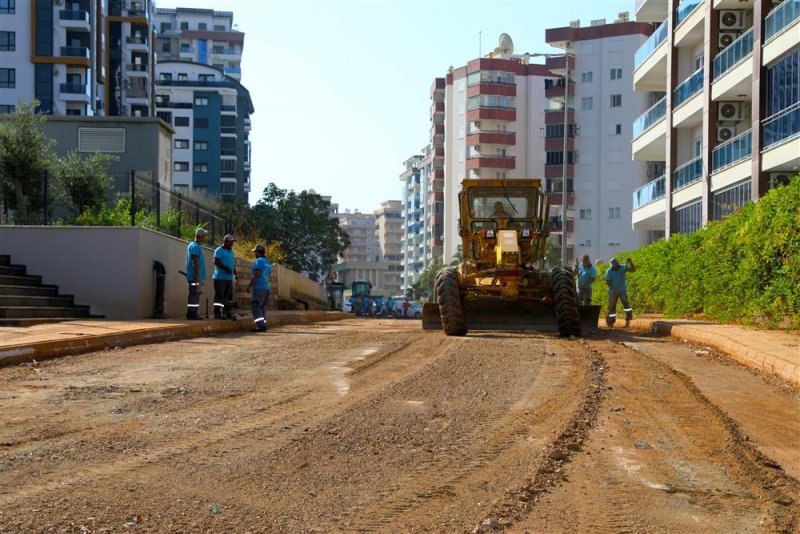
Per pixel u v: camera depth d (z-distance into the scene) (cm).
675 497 541
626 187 8162
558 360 1238
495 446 666
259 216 6738
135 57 8812
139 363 1177
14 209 2652
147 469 574
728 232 1977
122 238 1925
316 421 752
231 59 14150
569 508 511
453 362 1202
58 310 1819
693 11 3462
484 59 8988
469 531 462
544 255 1919
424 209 13062
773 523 489
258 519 475
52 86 6900
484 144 9056
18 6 6856
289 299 3862
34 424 719
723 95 3153
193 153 10675
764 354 1232
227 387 950
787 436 756
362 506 504
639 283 2834
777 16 2652
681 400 907
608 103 8219
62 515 468
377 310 8031
